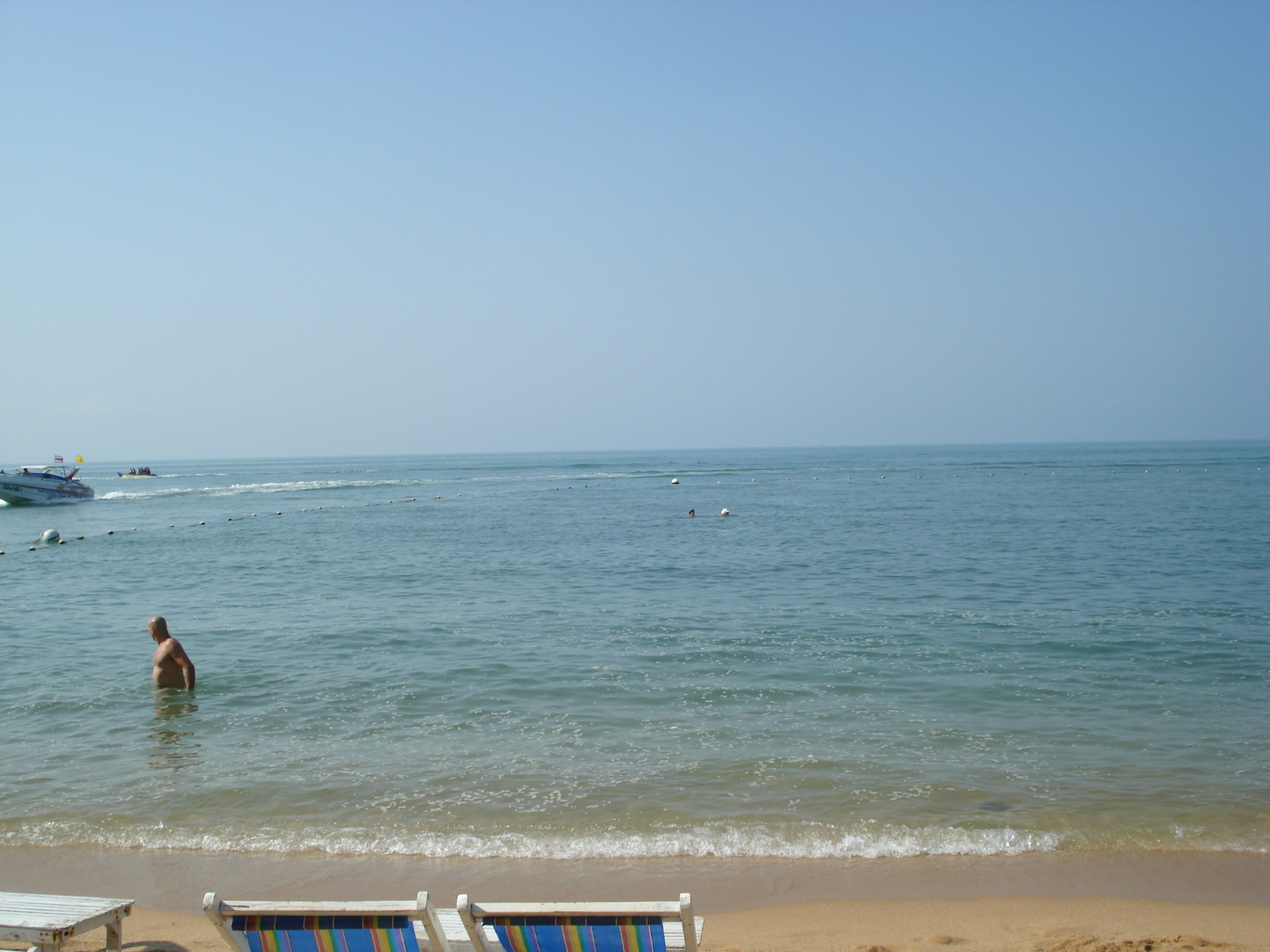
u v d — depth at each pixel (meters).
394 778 10.09
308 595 24.09
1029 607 20.39
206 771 10.36
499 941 4.51
